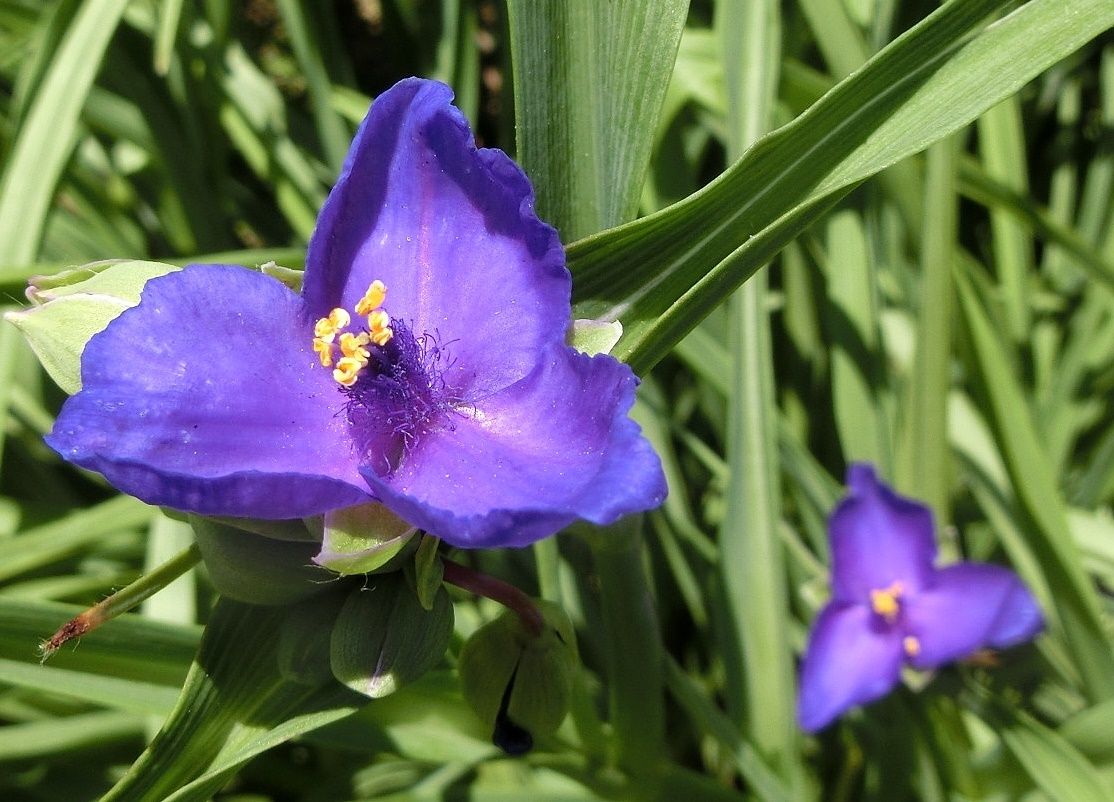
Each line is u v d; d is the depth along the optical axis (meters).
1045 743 0.23
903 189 0.26
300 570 0.19
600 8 0.20
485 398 0.19
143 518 0.25
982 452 0.27
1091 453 0.28
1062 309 0.29
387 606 0.19
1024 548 0.26
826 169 0.19
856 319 0.26
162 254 0.30
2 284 0.23
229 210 0.31
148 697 0.22
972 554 0.28
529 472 0.18
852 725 0.26
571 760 0.23
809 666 0.24
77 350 0.19
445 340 0.19
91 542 0.26
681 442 0.29
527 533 0.17
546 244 0.18
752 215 0.19
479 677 0.20
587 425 0.18
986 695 0.24
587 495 0.17
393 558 0.18
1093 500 0.27
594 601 0.27
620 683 0.22
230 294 0.18
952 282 0.24
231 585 0.19
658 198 0.26
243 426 0.18
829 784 0.27
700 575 0.27
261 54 0.34
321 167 0.29
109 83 0.28
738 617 0.24
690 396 0.29
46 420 0.28
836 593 0.24
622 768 0.24
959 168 0.25
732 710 0.25
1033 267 0.31
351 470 0.19
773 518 0.24
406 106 0.19
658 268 0.19
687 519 0.27
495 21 0.31
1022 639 0.24
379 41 0.34
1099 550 0.26
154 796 0.20
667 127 0.26
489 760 0.23
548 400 0.18
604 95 0.20
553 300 0.18
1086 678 0.25
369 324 0.19
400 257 0.19
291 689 0.20
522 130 0.20
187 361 0.18
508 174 0.18
